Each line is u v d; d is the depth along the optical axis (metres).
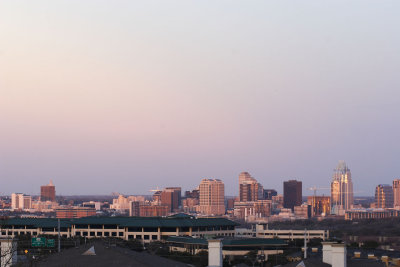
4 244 95.88
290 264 100.75
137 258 97.31
